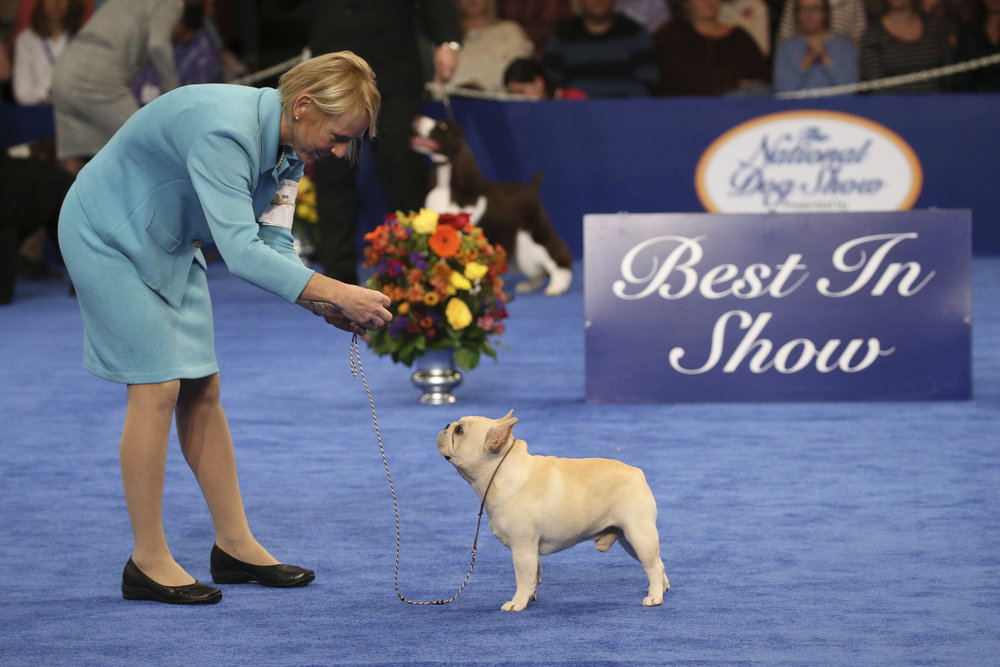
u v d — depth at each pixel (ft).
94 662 14.46
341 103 15.72
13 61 58.44
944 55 56.24
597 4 56.18
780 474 23.11
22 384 33.27
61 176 48.85
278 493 22.33
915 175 53.47
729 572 17.57
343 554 18.84
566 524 15.90
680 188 54.65
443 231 28.94
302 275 15.58
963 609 15.81
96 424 28.50
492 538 19.54
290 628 15.60
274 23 65.41
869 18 57.26
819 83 56.13
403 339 29.40
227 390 31.96
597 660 14.12
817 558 18.15
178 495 22.41
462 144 47.80
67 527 20.45
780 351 29.63
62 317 44.91
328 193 45.98
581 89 56.39
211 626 15.74
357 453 25.26
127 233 16.11
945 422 27.27
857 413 28.37
